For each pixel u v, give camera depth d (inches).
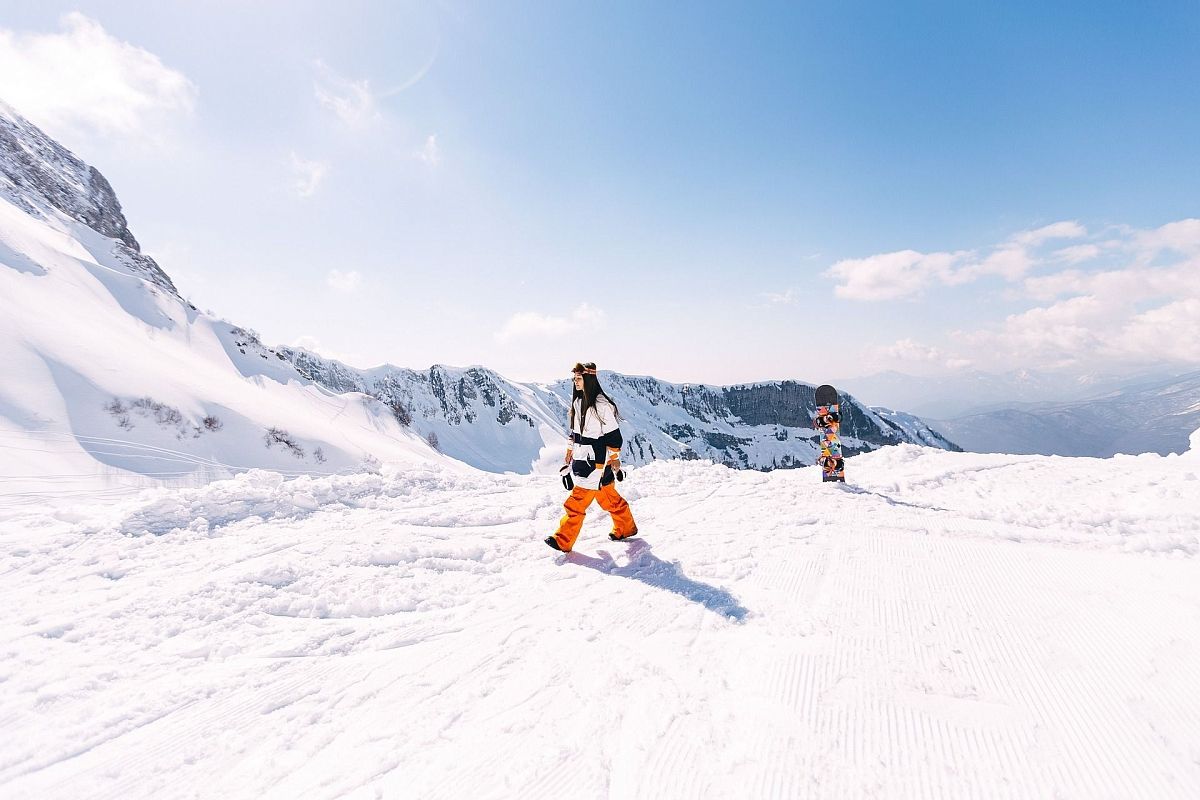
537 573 162.4
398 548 174.6
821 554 168.1
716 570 158.1
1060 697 88.1
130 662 111.2
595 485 181.9
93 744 87.3
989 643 107.7
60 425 1585.9
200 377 2573.8
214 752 85.8
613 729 86.8
